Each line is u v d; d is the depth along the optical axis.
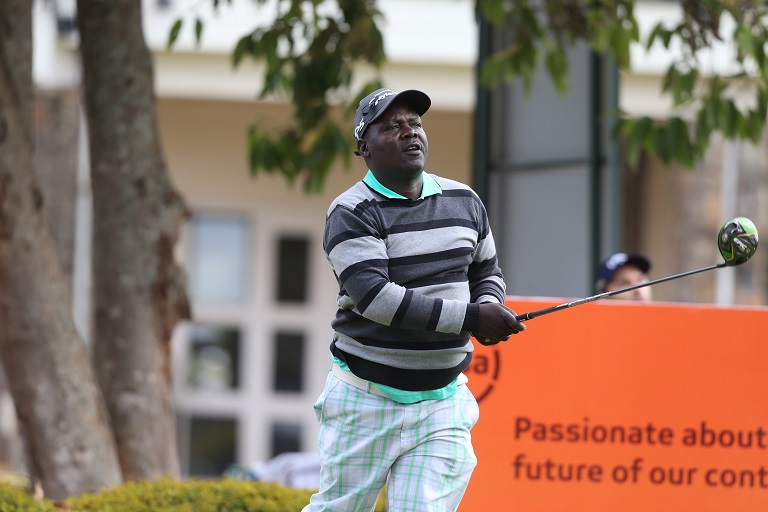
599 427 14.31
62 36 32.00
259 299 34.69
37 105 31.98
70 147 32.06
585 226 21.19
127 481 18.19
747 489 14.36
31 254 17.09
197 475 34.69
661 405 14.35
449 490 10.96
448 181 11.20
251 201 34.28
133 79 18.84
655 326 14.36
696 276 33.84
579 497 14.29
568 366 14.33
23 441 17.48
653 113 31.47
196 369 34.84
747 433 14.38
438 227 10.78
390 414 10.91
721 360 14.40
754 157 33.41
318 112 20.62
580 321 14.35
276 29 19.94
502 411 14.27
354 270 10.47
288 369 34.81
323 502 11.35
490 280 11.35
